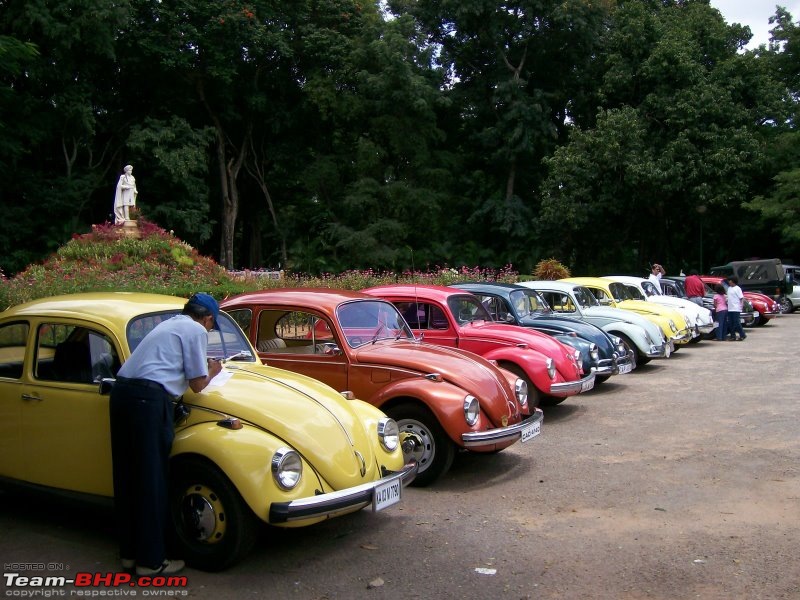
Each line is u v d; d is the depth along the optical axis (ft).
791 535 17.47
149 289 53.62
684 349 57.41
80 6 82.28
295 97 115.85
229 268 111.34
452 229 119.96
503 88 108.78
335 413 17.02
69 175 97.76
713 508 19.53
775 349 56.18
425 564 15.93
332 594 14.42
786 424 29.37
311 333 23.38
